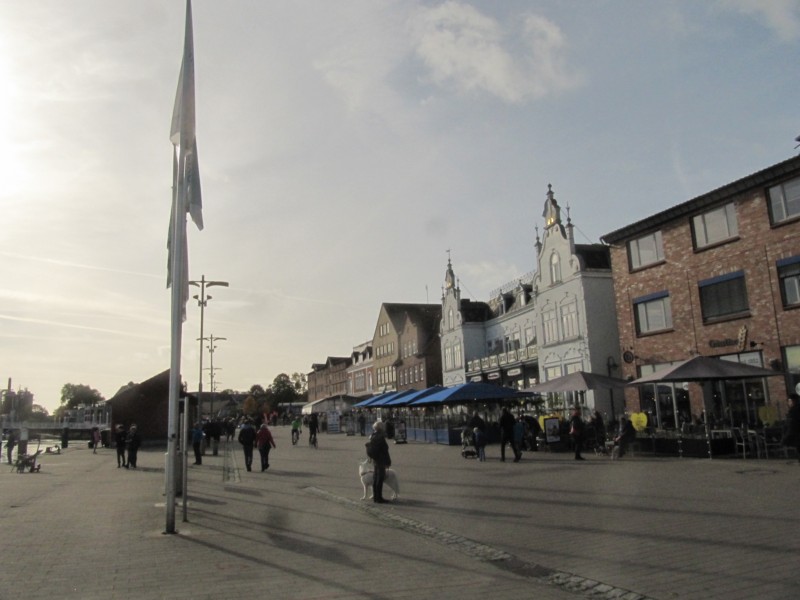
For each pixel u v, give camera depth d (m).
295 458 28.44
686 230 28.03
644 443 22.44
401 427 37.97
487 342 54.22
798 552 7.82
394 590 6.84
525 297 47.38
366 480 14.38
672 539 8.88
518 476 17.55
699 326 27.25
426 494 14.76
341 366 109.62
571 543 8.98
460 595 6.62
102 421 75.94
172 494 10.59
